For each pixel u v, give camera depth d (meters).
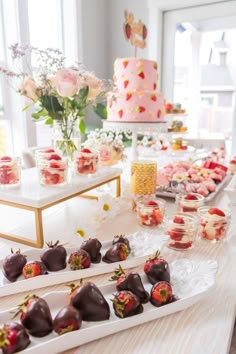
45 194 0.92
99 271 0.70
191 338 0.51
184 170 1.46
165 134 2.43
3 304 0.60
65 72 1.03
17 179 1.00
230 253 0.82
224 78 3.14
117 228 0.98
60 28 2.90
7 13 2.30
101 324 0.51
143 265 0.74
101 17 3.26
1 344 0.43
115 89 1.44
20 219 1.10
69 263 0.69
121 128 1.49
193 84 3.29
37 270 0.65
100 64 3.34
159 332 0.52
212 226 0.88
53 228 1.00
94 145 1.46
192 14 3.02
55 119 1.17
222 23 2.95
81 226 0.94
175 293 0.61
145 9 3.12
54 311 0.55
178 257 0.79
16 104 2.45
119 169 1.27
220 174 1.46
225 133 3.34
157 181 1.33
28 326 0.47
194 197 1.10
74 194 1.02
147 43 3.19
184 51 3.19
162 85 3.32
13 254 0.67
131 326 0.53
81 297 0.51
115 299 0.54
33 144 2.56
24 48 1.20
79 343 0.49
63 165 1.00
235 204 1.10
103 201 1.06
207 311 0.58
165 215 1.08
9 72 1.15
